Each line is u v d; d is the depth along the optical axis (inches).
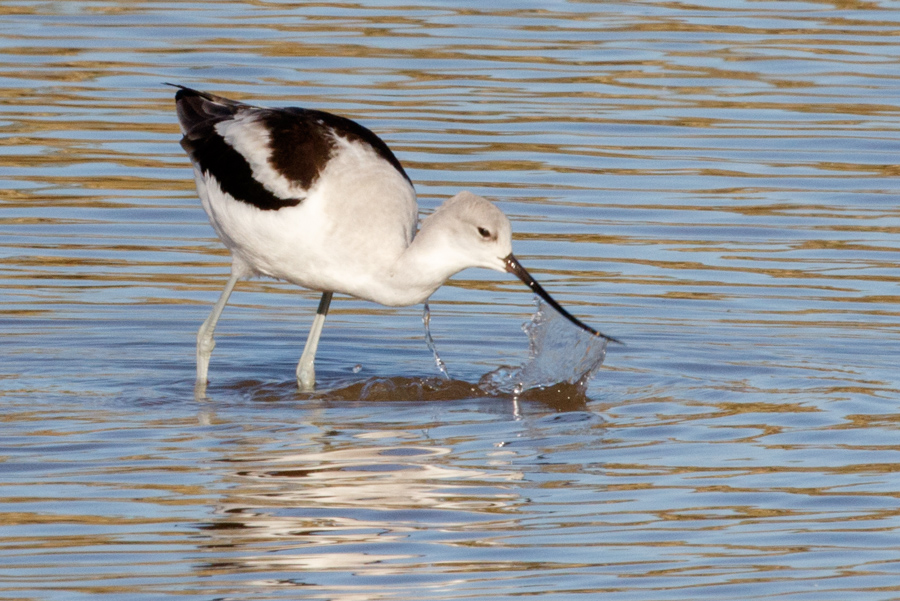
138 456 397.7
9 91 746.2
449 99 749.3
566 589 317.1
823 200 655.8
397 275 456.4
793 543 343.6
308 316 557.6
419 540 342.6
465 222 452.1
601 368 497.4
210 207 479.5
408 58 810.2
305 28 862.5
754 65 811.4
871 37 860.6
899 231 624.7
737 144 713.6
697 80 788.0
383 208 456.1
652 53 826.8
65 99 741.9
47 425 426.0
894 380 482.9
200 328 490.9
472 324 546.3
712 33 866.8
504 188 652.1
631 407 456.1
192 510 357.4
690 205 645.9
